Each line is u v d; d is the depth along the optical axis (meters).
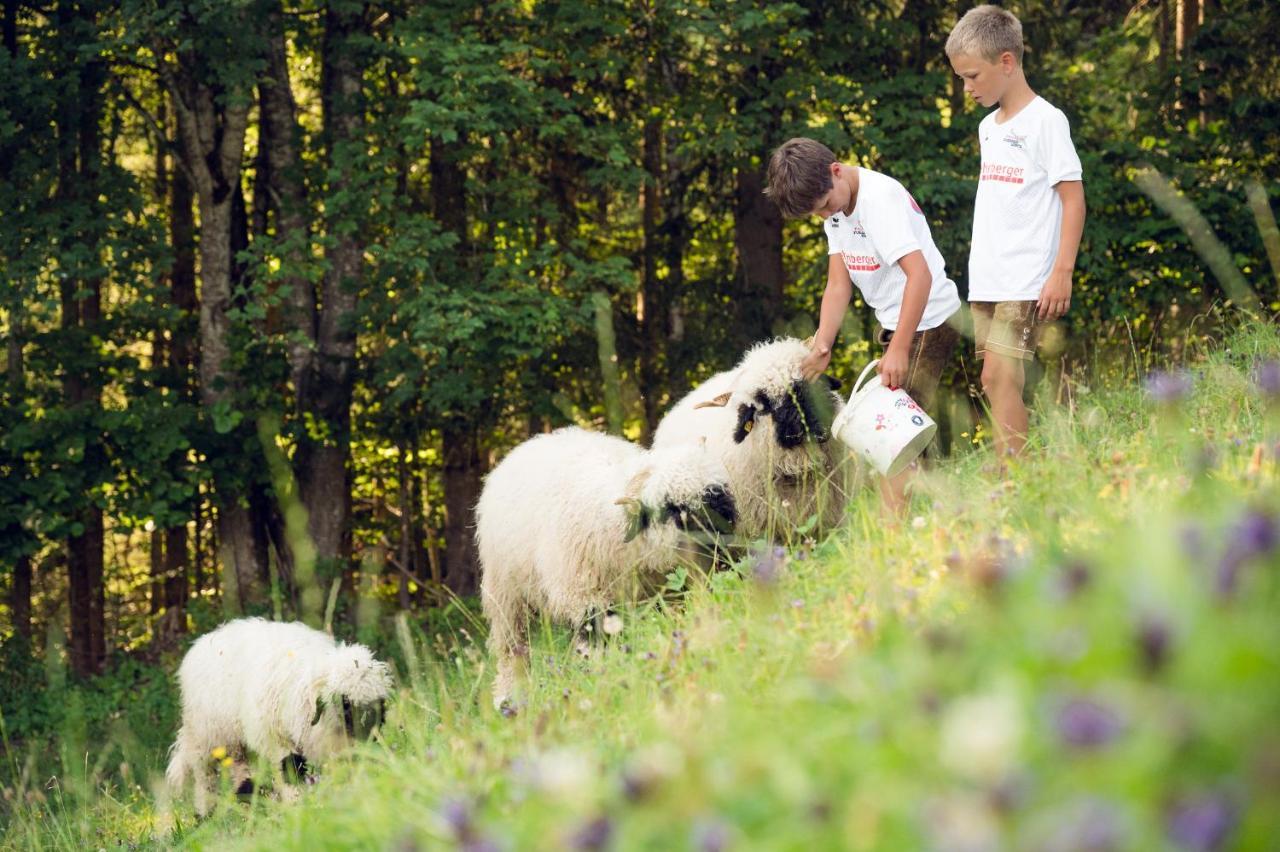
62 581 19.59
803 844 1.74
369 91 15.59
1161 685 1.53
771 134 14.62
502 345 13.58
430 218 14.72
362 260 15.42
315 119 18.53
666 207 17.02
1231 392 5.03
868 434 5.34
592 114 15.20
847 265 5.93
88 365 14.73
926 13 15.18
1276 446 3.05
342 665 6.99
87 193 14.31
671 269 16.78
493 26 14.68
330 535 15.64
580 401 15.81
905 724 1.85
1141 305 13.62
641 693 3.62
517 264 14.04
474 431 16.22
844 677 2.36
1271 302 13.12
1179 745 1.43
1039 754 1.55
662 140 17.61
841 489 6.14
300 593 14.57
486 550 6.89
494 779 2.97
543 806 2.28
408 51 13.12
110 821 6.71
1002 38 5.62
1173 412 3.76
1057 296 5.55
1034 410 6.25
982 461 5.29
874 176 5.70
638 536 5.74
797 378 6.00
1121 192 14.05
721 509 5.72
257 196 16.56
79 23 13.51
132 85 17.17
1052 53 15.95
